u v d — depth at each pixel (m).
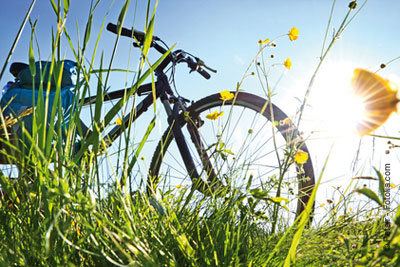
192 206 1.46
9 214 0.96
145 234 1.05
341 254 1.04
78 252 0.87
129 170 1.11
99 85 1.02
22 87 2.89
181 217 1.32
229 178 1.44
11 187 0.94
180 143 2.74
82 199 0.74
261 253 1.10
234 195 1.22
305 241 1.10
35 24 0.94
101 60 1.02
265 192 0.98
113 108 1.05
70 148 1.05
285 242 1.09
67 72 2.84
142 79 1.08
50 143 0.90
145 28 1.06
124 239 0.79
